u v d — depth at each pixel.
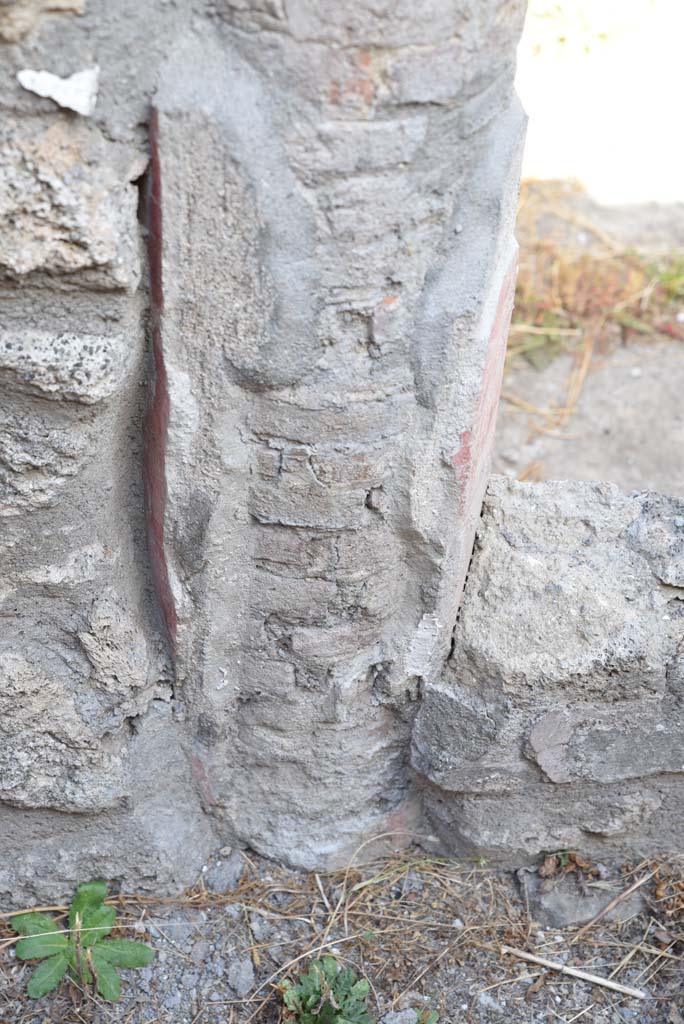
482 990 2.10
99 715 2.01
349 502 1.78
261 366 1.62
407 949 2.16
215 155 1.46
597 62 5.62
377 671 2.07
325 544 1.84
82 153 1.47
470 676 2.05
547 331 4.04
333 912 2.20
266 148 1.47
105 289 1.57
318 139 1.46
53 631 1.96
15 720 1.96
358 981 2.05
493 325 1.71
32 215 1.47
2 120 1.44
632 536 2.12
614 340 4.08
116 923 2.16
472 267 1.64
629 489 3.49
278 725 2.09
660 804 2.20
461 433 1.76
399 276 1.60
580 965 2.14
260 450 1.73
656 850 2.28
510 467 3.56
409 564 1.93
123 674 1.97
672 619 2.04
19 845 2.11
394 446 1.76
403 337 1.66
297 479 1.75
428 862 2.31
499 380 1.95
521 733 2.05
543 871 2.26
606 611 2.02
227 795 2.21
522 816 2.20
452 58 1.45
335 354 1.64
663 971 2.13
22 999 2.05
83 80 1.42
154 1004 2.06
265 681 2.04
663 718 2.07
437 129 1.51
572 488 2.18
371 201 1.52
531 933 2.20
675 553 2.07
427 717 2.10
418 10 1.39
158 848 2.16
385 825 2.28
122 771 2.06
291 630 1.97
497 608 2.04
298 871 2.28
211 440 1.71
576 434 3.71
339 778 2.17
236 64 1.44
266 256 1.53
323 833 2.24
